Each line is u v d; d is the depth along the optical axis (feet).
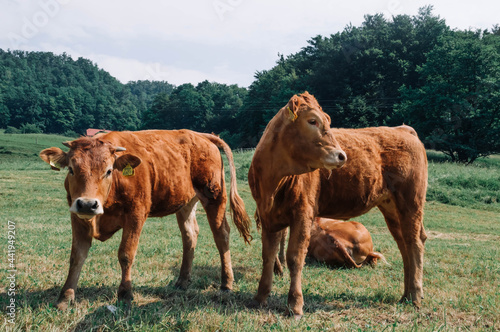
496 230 48.78
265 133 16.67
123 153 16.62
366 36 159.22
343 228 26.66
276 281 21.68
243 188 78.54
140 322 14.28
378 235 40.65
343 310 16.88
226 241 20.08
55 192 64.08
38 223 38.55
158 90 627.46
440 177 83.15
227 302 17.62
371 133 18.84
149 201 17.11
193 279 21.02
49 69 531.09
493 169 98.78
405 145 18.83
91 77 585.63
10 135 313.94
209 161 20.01
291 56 313.94
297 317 15.39
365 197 17.79
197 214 51.78
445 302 18.12
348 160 17.30
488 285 21.72
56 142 278.46
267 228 17.10
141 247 28.45
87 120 416.46
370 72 154.81
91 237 16.37
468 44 136.36
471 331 14.88
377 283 21.81
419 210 18.70
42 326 13.62
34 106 385.09
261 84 285.23
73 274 15.88
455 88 137.59
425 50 161.99
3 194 59.77
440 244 36.60
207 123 329.72
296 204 16.26
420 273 18.38
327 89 164.04
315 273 23.65
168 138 19.12
